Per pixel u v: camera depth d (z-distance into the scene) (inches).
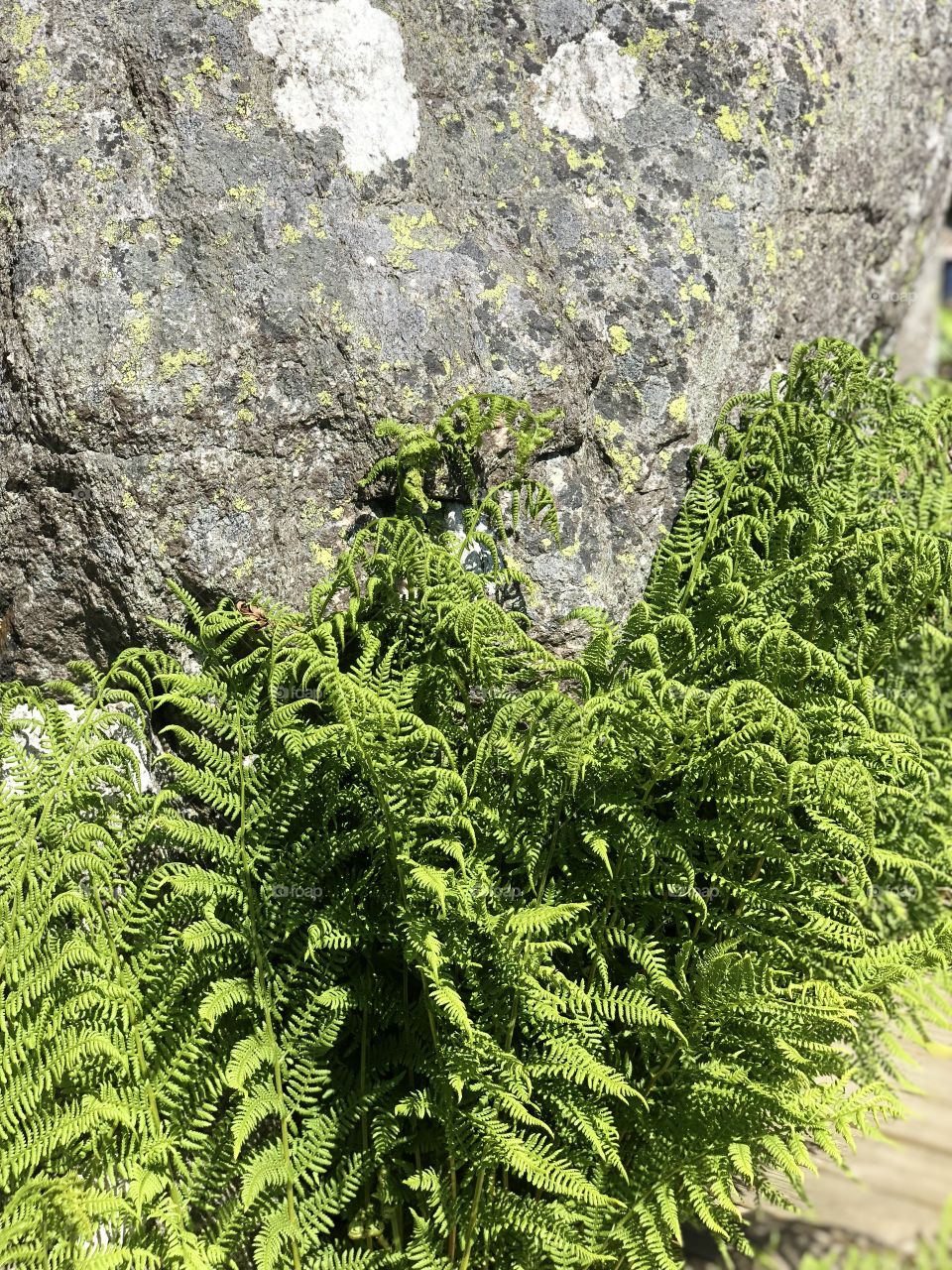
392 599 27.9
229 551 27.2
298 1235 24.2
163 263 26.9
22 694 26.4
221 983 24.0
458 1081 23.8
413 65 30.5
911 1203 29.2
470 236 30.3
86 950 23.2
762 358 34.1
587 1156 26.0
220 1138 25.2
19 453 26.7
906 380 45.4
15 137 27.1
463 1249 25.0
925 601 30.8
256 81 28.2
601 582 31.0
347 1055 26.7
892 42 37.7
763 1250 28.2
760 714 25.5
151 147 27.4
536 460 30.4
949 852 32.8
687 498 31.8
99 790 26.9
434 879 23.1
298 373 27.7
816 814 26.0
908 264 43.6
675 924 28.3
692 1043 26.1
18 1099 22.5
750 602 29.8
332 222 28.4
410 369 28.4
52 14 27.5
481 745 24.9
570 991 25.6
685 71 32.8
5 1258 22.0
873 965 27.0
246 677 27.1
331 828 26.8
